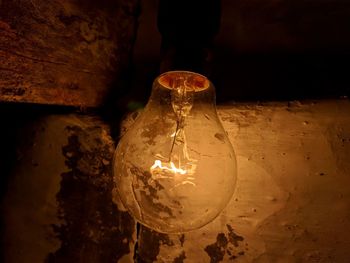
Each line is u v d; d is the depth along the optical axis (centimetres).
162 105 13
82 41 14
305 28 16
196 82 12
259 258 13
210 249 13
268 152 13
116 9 16
